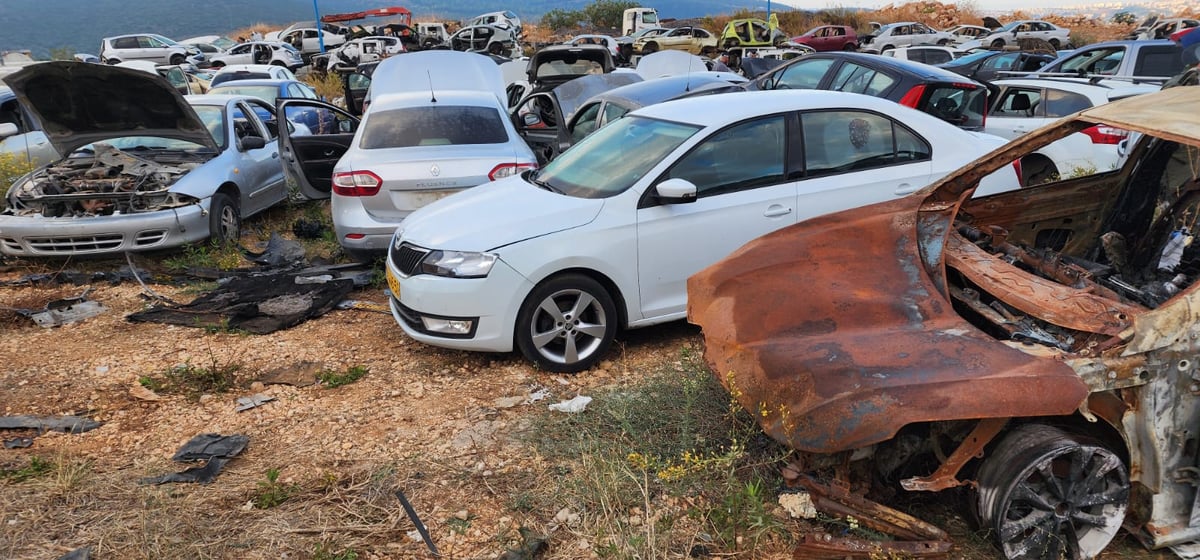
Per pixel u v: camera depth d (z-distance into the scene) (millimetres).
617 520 3059
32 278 6602
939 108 8609
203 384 4527
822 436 2600
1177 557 2859
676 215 4621
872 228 3695
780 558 2889
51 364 4855
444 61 9203
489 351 4617
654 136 4969
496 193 5102
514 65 14992
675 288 4734
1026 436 2719
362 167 6141
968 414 2492
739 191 4746
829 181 4906
